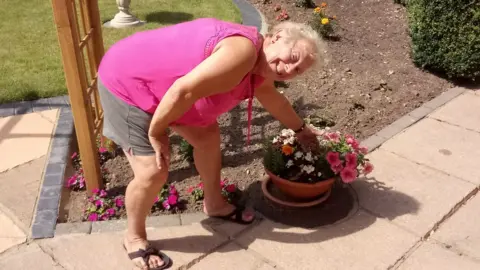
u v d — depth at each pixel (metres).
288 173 3.41
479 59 5.19
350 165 3.24
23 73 5.22
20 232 3.08
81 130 3.24
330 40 6.50
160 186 2.76
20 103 4.64
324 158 3.30
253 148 4.18
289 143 3.41
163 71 2.46
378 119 4.71
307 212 3.38
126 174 3.76
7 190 3.46
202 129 2.87
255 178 3.77
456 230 3.26
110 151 3.97
